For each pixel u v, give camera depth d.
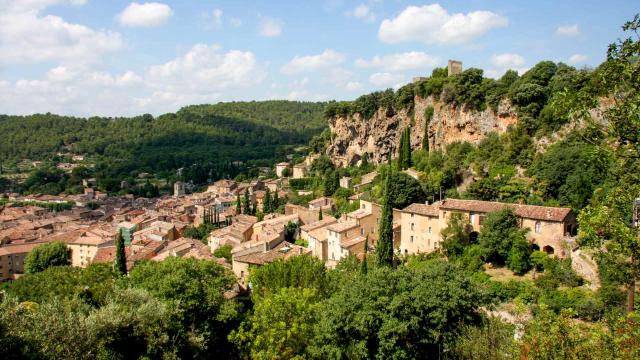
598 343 19.36
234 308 49.38
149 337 35.03
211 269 51.66
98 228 133.00
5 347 26.19
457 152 105.88
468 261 66.25
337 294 43.94
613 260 20.50
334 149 175.25
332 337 37.19
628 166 19.72
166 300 42.88
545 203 74.44
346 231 83.56
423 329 35.72
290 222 112.50
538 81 95.06
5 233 135.38
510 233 64.06
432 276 39.44
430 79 129.62
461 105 112.38
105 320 32.38
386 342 35.00
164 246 108.25
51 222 158.50
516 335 30.38
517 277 60.75
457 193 92.81
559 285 54.91
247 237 112.19
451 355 32.75
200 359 42.44
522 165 88.19
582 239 21.75
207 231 134.62
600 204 21.39
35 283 54.66
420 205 83.06
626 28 18.95
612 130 19.61
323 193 148.75
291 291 44.62
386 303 36.31
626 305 41.69
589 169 68.12
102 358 31.42
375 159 152.62
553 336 20.12
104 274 55.22
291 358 39.00
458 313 36.09
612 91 19.58
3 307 28.53
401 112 142.00
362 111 159.75
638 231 19.89
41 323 29.16
